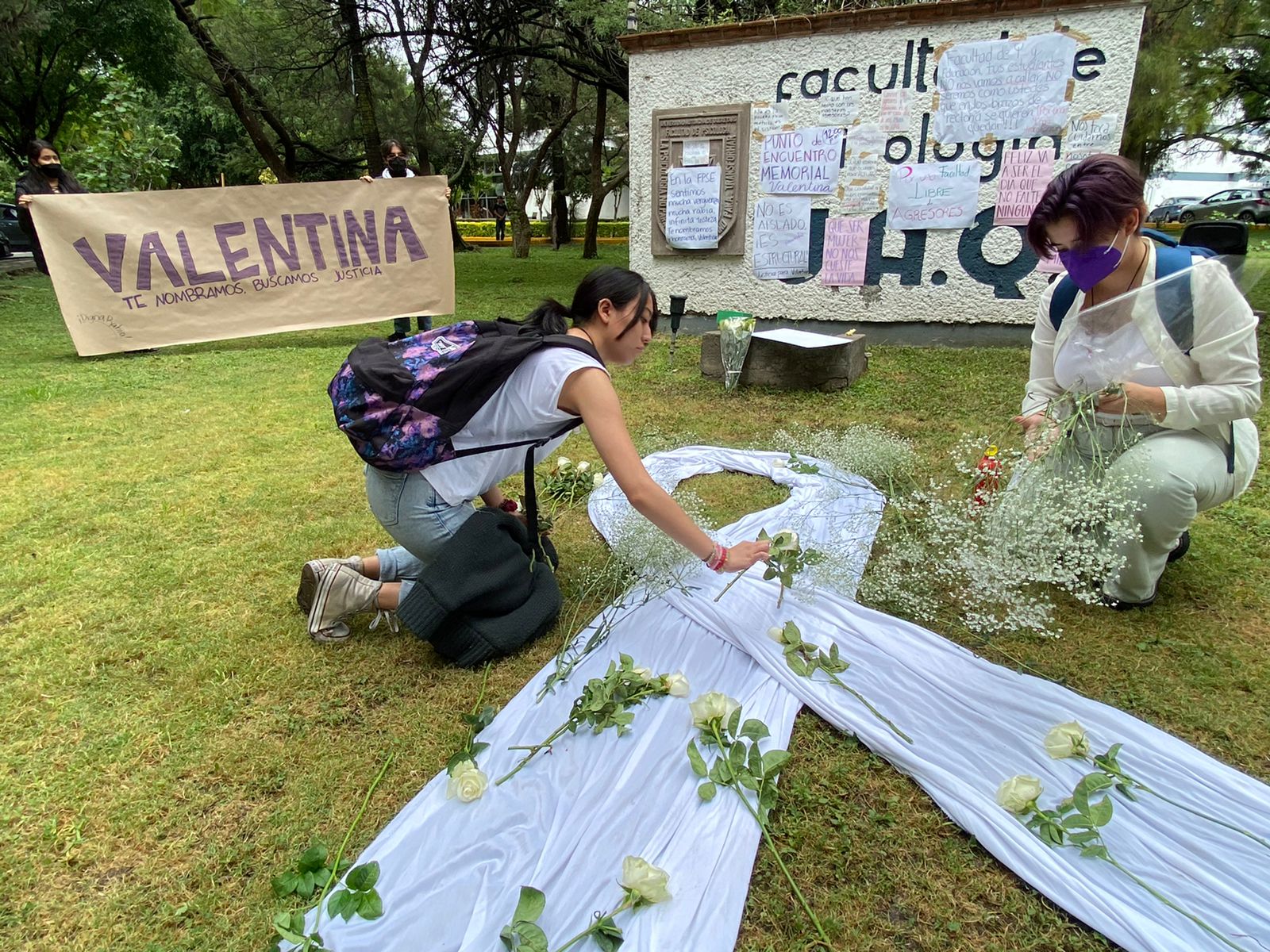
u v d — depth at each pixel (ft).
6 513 10.66
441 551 6.84
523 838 5.14
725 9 31.35
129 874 5.05
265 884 4.98
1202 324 6.57
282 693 6.79
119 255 19.84
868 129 19.01
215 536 9.91
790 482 10.98
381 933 4.49
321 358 21.03
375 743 6.19
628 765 5.70
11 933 4.64
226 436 14.07
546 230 118.32
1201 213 76.69
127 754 6.09
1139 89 26.84
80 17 44.32
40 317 27.78
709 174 20.47
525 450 7.02
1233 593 8.02
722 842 5.04
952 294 19.53
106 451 13.29
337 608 7.43
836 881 4.90
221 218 20.84
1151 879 4.75
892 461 10.73
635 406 15.42
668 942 4.38
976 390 15.53
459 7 40.09
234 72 46.16
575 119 78.59
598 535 9.78
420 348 6.64
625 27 32.04
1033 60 17.38
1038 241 6.83
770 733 6.03
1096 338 7.18
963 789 5.35
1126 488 6.82
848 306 20.52
